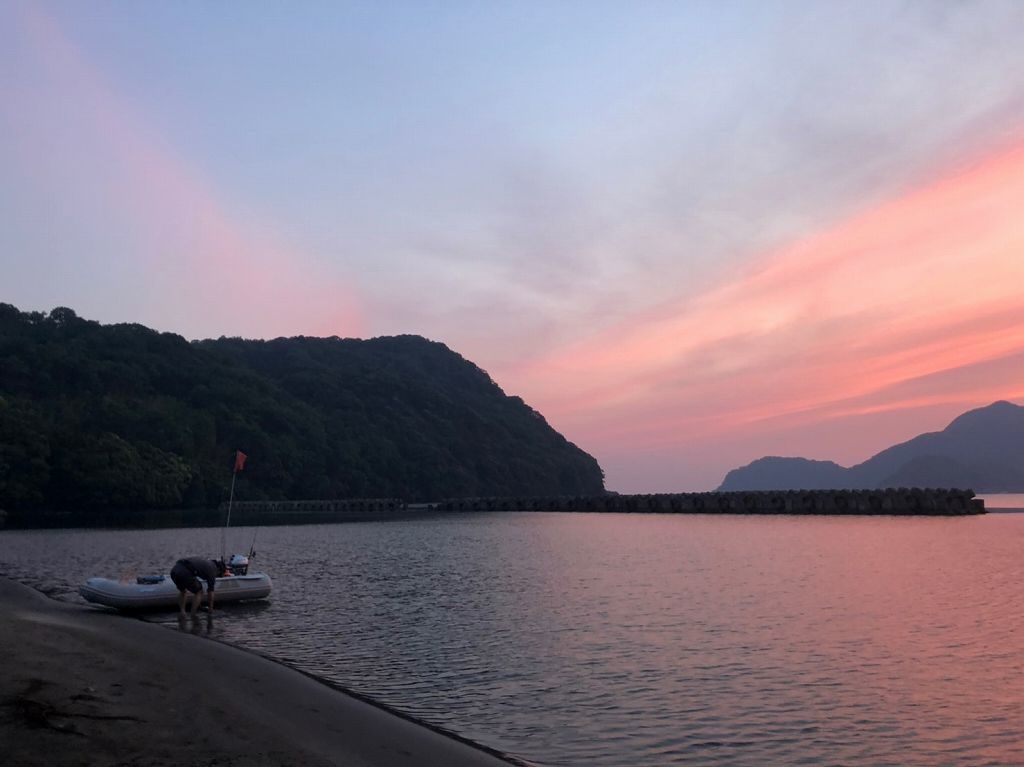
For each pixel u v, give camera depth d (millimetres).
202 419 138875
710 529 78625
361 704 14469
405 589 33281
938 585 32938
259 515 122875
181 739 10898
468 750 12219
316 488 154875
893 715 14797
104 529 77812
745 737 13586
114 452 109438
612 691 16406
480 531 81875
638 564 43438
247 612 26969
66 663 14414
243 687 14688
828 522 88250
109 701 12133
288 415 159000
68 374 136375
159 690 13359
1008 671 18031
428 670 18297
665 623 24203
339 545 60906
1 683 12211
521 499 149625
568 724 14250
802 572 38125
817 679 17344
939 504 101938
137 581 27359
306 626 24203
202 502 127188
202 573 25719
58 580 34219
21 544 56125
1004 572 37719
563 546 58625
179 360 158750
